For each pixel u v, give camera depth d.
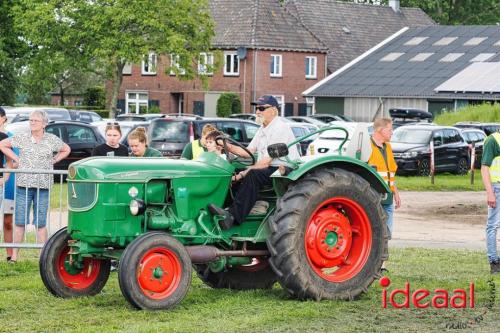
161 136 31.59
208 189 11.84
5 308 11.32
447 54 68.62
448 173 41.53
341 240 12.10
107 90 82.88
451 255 16.28
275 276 13.04
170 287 11.30
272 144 11.90
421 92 64.62
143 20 61.94
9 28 70.25
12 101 71.81
